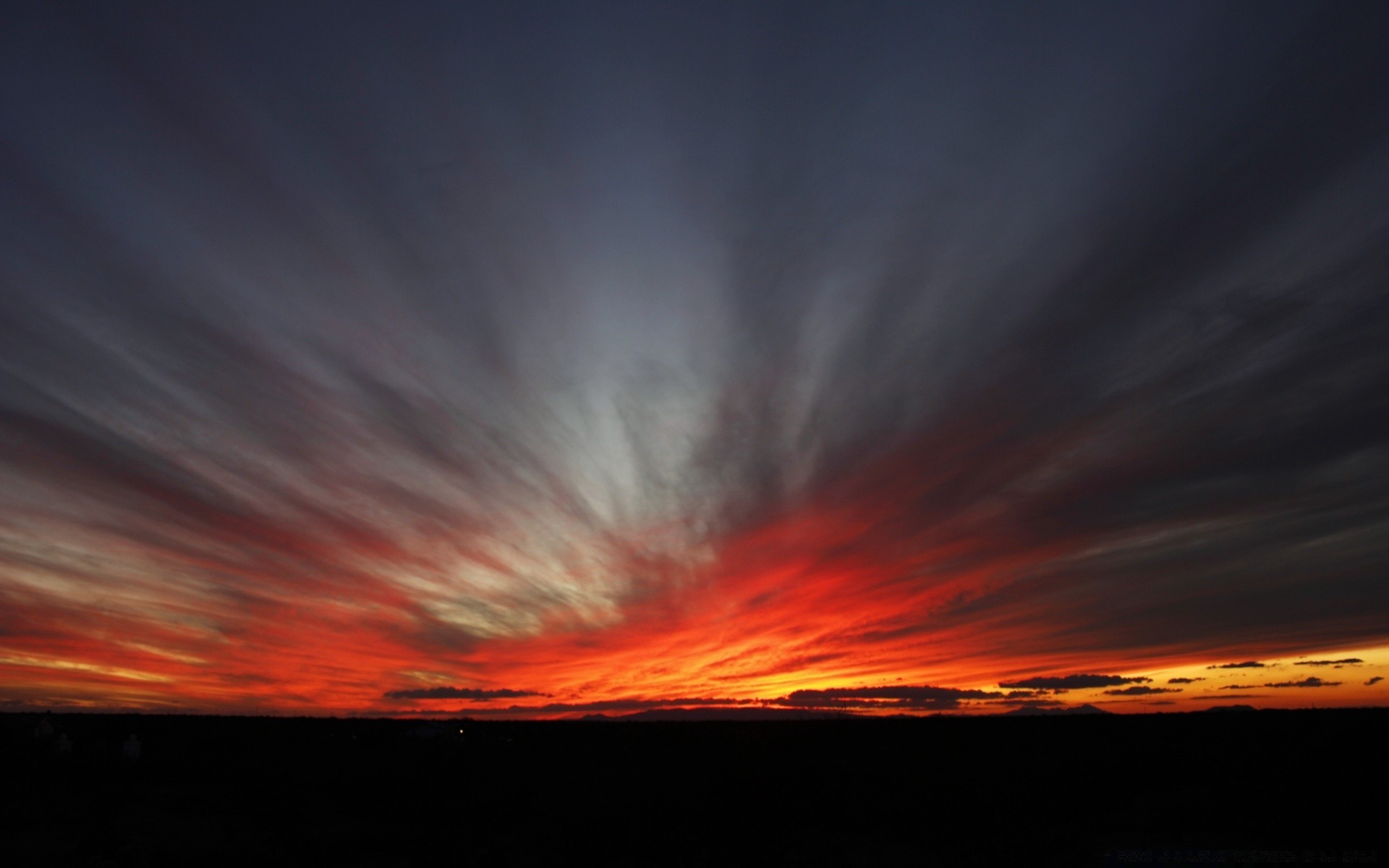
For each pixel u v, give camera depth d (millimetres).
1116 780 24234
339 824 19688
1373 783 18750
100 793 23812
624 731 56000
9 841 16922
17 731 38500
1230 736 37469
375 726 53719
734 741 45781
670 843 16250
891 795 21859
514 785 24781
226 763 31328
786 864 15117
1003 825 17312
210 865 14883
